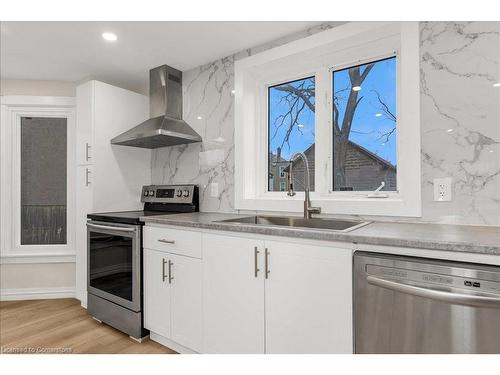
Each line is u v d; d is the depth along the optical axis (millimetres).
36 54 2389
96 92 2572
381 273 1136
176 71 2693
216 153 2500
